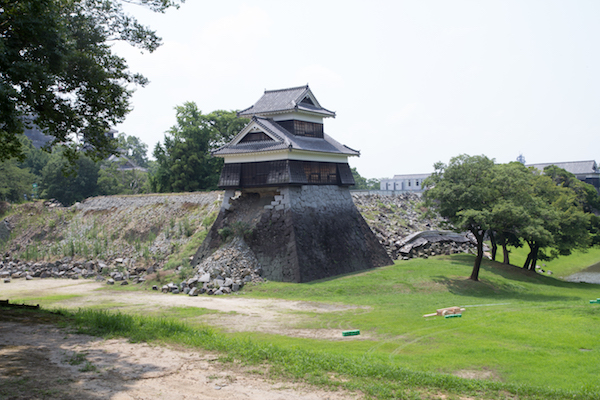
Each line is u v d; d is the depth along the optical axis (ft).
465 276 136.26
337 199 156.46
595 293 132.46
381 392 37.81
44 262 177.88
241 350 48.91
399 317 82.58
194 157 227.61
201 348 50.47
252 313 88.89
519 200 132.67
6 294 120.57
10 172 233.55
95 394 34.14
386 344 63.10
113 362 42.86
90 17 73.15
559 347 59.31
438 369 50.85
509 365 52.08
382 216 209.05
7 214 223.51
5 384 34.40
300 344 62.64
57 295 116.37
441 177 133.18
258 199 149.79
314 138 154.61
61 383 35.86
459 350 58.54
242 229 137.49
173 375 40.42
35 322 58.49
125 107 76.89
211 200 184.96
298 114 149.38
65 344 48.29
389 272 137.28
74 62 66.95
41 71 54.95
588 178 410.72
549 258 179.63
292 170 136.15
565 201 169.58
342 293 113.39
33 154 318.86
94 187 288.92
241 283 121.19
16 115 53.31
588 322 71.82
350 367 45.29
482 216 117.19
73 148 74.28
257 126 142.82
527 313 79.20
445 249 188.65
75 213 222.69
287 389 38.24
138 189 309.63
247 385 38.83
